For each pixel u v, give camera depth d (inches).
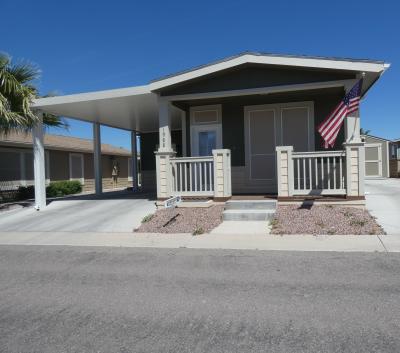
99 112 586.2
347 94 404.5
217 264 261.3
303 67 422.0
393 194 522.3
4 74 509.0
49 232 399.9
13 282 236.2
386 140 1020.5
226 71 449.1
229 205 431.8
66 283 230.8
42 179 542.6
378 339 147.7
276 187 518.9
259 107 522.6
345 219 366.9
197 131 542.0
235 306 185.5
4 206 585.6
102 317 178.1
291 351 141.3
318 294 196.9
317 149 503.2
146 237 359.3
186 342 151.0
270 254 282.4
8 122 524.1
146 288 216.7
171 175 467.2
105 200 585.6
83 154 1053.8
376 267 240.8
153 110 573.0
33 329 167.2
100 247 329.1
